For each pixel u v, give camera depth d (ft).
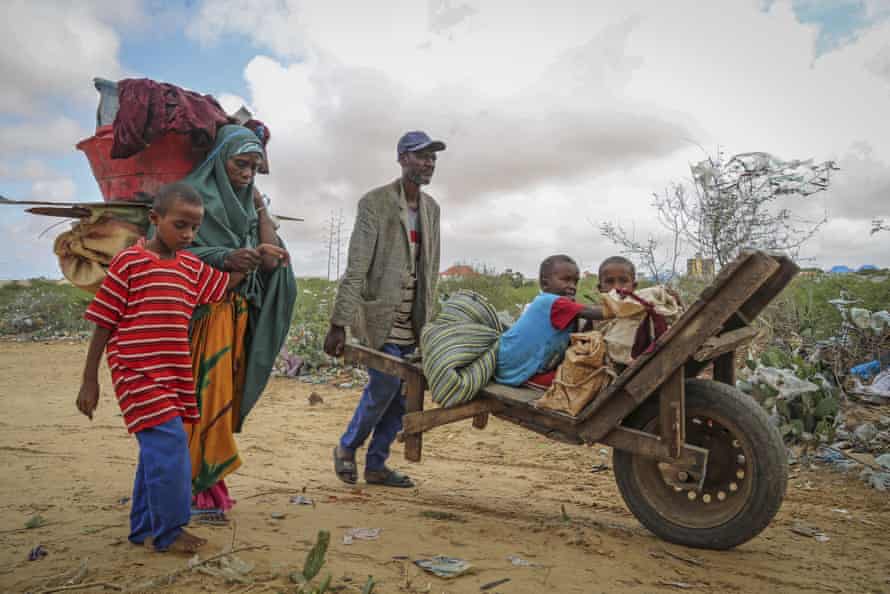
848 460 17.40
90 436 20.45
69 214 12.00
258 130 13.32
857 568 10.42
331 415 25.03
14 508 12.53
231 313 11.99
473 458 19.02
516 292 51.37
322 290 64.18
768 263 9.80
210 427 11.54
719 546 10.87
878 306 28.66
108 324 9.64
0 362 39.42
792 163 22.71
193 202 10.11
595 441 11.54
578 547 10.57
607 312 11.63
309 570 8.29
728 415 10.70
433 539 10.75
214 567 8.92
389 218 15.15
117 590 8.23
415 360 14.20
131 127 11.46
